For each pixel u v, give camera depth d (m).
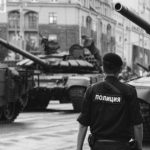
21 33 58.44
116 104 5.99
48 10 83.88
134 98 6.07
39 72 26.00
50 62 25.73
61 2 84.00
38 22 83.81
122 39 97.00
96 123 6.02
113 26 95.38
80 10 84.44
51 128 16.72
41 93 25.11
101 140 5.92
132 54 94.69
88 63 27.09
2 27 82.56
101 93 6.06
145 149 12.11
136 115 6.04
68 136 14.55
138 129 6.06
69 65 26.08
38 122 18.92
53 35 83.88
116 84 6.10
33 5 83.69
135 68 67.06
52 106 30.06
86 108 6.15
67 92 24.28
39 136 14.51
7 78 18.25
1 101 18.12
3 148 12.18
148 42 102.44
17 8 82.94
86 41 27.66
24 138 14.05
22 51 23.53
